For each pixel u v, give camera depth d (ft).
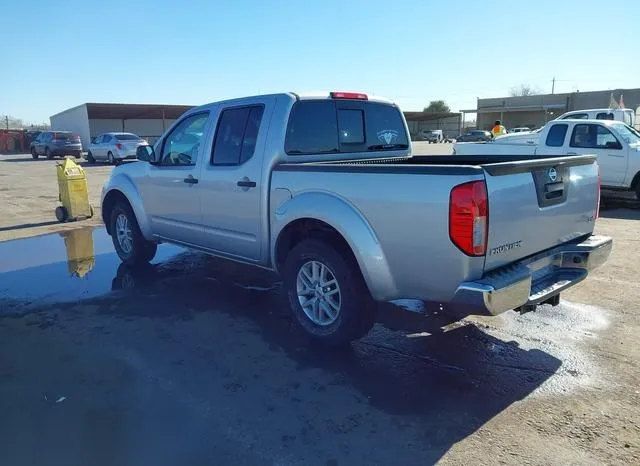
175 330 15.16
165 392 11.64
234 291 18.74
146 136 179.93
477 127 236.84
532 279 12.54
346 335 13.41
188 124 18.13
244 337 14.66
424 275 11.49
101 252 24.67
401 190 11.48
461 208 10.56
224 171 16.12
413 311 16.76
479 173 10.52
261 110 15.35
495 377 12.29
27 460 9.31
